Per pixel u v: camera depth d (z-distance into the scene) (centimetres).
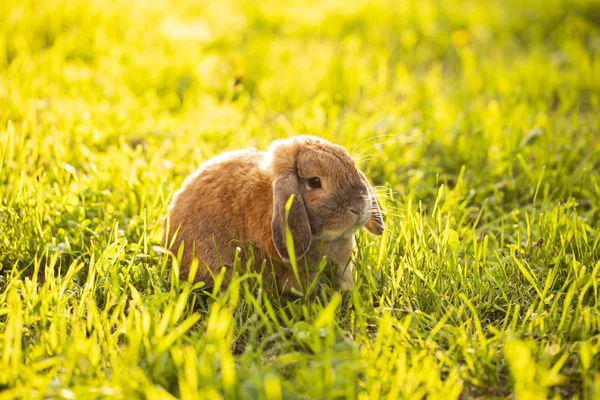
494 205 149
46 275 121
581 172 152
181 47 224
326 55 229
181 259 129
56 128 167
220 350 107
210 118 175
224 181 128
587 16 274
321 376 105
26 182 142
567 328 116
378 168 160
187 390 102
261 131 172
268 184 125
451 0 297
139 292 124
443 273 126
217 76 205
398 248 130
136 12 252
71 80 190
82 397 104
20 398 106
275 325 120
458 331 114
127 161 153
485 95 200
